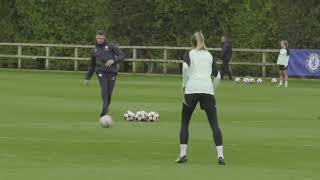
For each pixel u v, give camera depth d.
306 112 52.06
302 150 34.06
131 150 33.25
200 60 29.73
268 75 100.38
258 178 26.61
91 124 42.62
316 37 102.38
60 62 107.50
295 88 78.31
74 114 47.84
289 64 93.19
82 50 106.38
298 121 46.25
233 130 41.25
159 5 105.25
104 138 36.94
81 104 54.62
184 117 30.03
